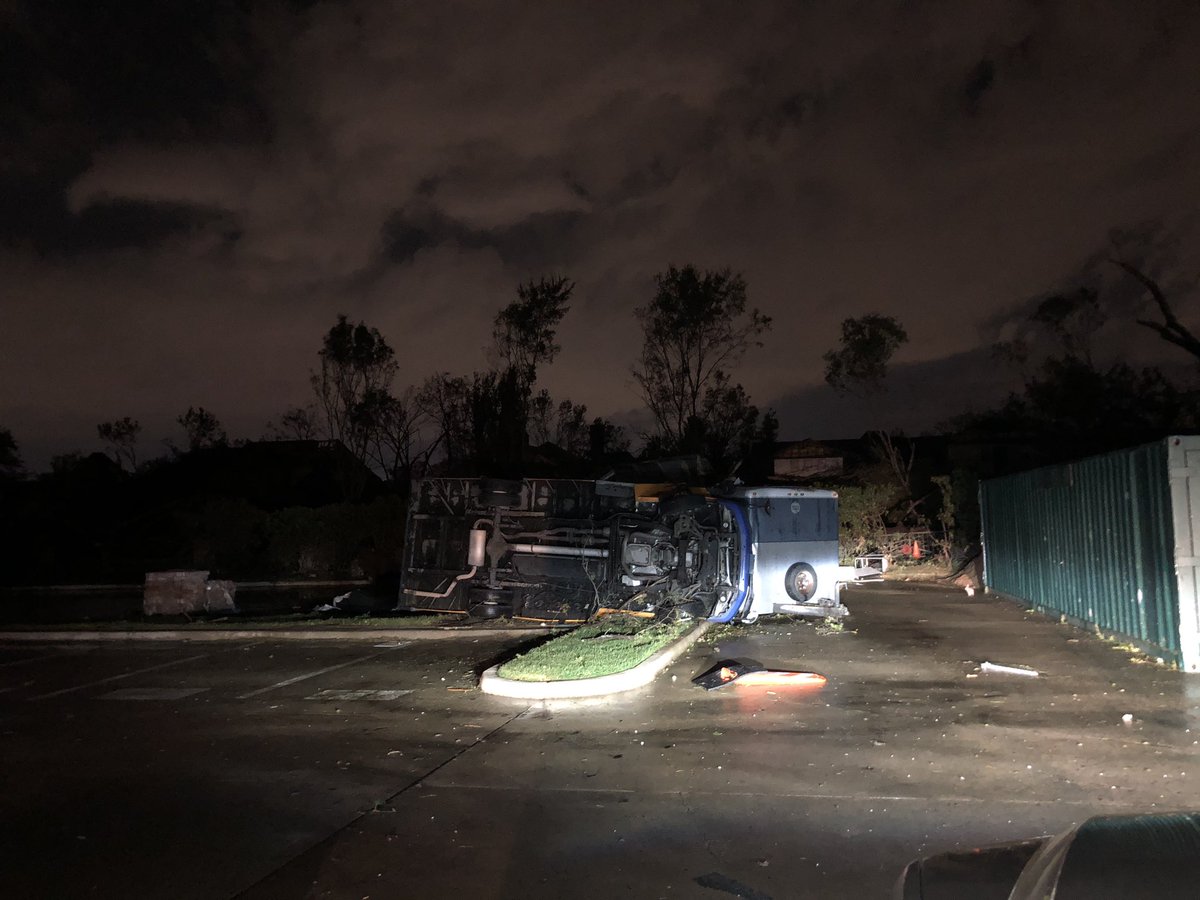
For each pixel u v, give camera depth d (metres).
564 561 16.77
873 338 36.03
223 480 46.81
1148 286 27.33
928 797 6.48
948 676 10.98
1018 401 45.31
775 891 5.07
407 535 17.64
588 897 5.10
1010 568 19.77
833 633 14.95
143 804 6.95
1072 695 9.67
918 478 44.16
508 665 11.50
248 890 5.31
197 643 16.52
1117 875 2.73
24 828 6.45
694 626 14.83
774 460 48.72
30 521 37.69
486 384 39.88
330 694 11.20
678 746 8.12
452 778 7.40
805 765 7.40
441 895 5.18
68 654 15.77
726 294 40.31
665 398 40.94
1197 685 10.00
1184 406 33.41
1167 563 11.24
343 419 40.88
